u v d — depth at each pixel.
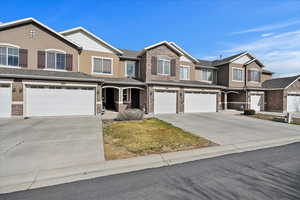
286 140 9.03
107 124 12.07
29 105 13.81
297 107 25.36
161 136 9.05
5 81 13.12
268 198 3.51
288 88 24.36
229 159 6.06
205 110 20.83
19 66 15.43
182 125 12.30
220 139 8.82
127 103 19.95
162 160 5.88
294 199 3.47
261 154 6.68
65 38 16.88
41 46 16.22
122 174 4.77
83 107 15.40
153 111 18.22
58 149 6.76
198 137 9.07
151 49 19.39
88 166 5.25
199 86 20.12
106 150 6.75
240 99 25.34
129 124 12.08
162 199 3.47
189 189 3.89
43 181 4.32
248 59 26.20
